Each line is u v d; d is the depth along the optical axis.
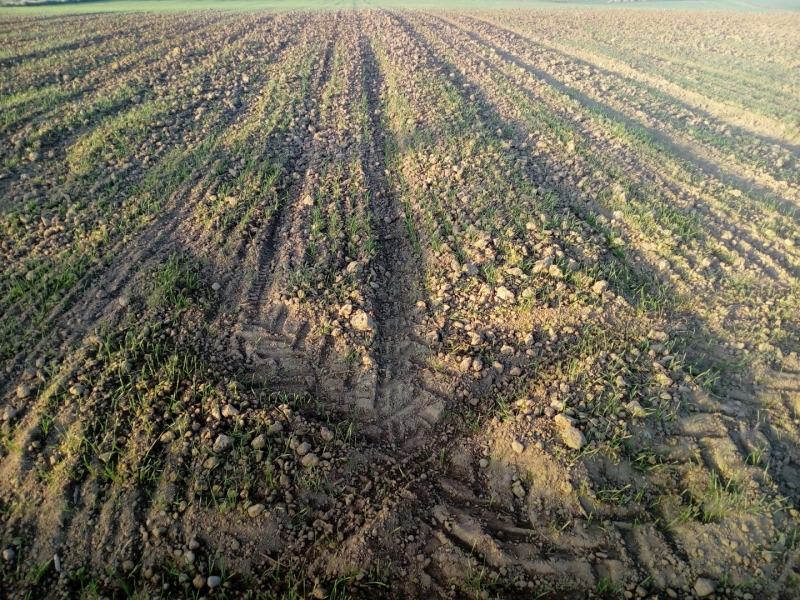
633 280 6.49
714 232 7.42
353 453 4.60
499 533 4.02
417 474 4.51
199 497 4.16
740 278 6.45
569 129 10.85
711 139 10.86
